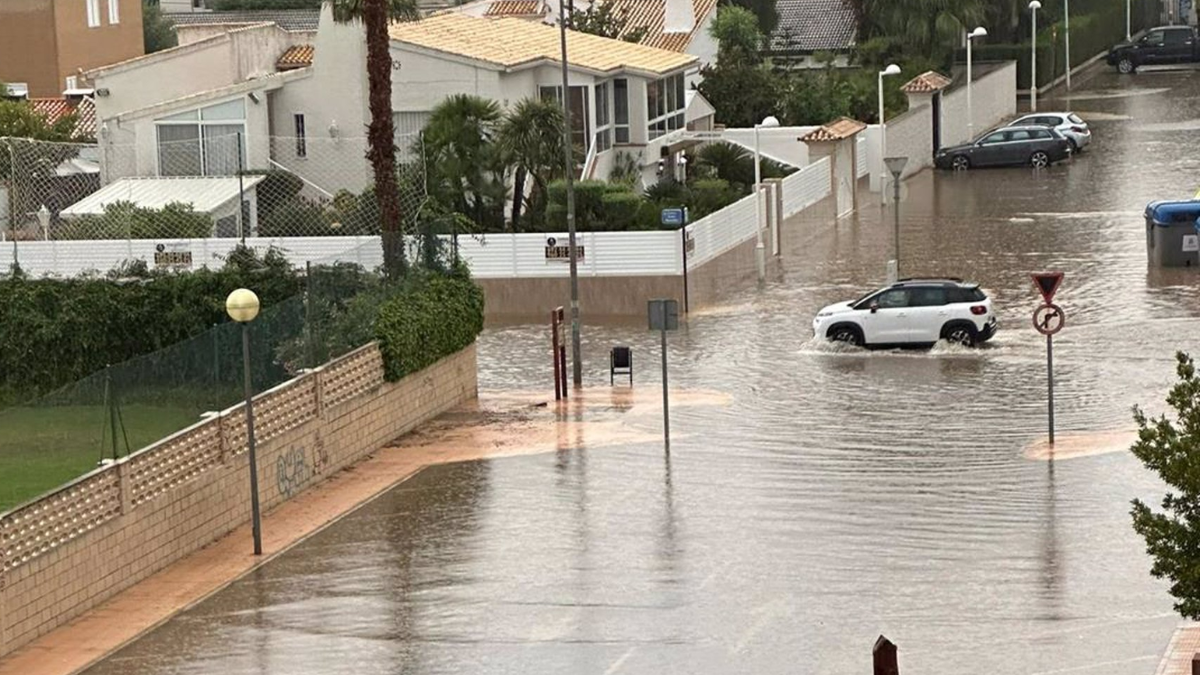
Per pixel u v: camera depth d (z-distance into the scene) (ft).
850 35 390.42
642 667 101.04
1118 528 122.83
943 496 133.08
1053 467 139.23
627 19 352.28
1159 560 90.17
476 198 238.68
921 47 362.33
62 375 193.16
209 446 133.69
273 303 191.93
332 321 155.33
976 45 371.97
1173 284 208.44
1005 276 218.79
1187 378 89.76
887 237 251.80
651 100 285.43
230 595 120.16
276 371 145.59
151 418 128.88
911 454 145.79
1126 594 109.09
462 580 119.55
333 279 157.99
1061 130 305.53
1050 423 146.61
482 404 173.58
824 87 330.13
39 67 348.79
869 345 187.11
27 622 113.39
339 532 133.59
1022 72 374.43
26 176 255.50
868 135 296.71
